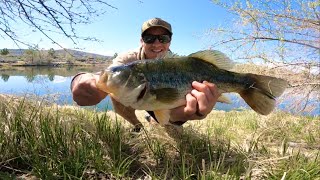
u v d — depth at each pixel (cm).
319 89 130
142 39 98
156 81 62
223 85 68
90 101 64
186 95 61
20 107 89
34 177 67
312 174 71
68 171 68
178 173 73
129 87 59
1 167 70
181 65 64
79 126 85
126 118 104
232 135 109
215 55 66
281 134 111
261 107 70
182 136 91
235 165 73
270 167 74
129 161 76
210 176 67
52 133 78
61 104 117
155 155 81
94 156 74
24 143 76
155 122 99
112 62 101
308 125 121
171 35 99
